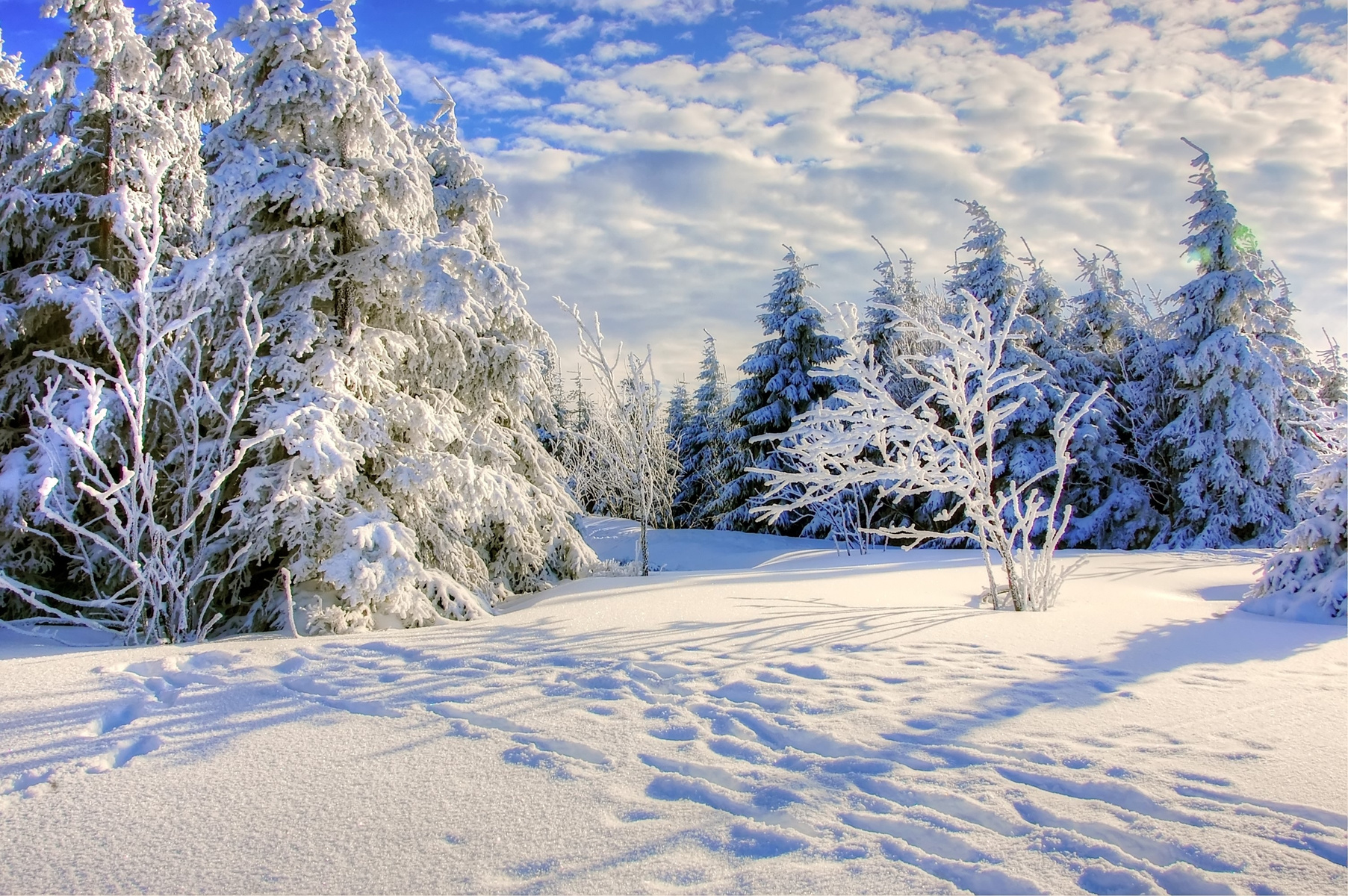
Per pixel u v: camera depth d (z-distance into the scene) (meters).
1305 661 4.89
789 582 9.34
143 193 11.11
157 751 3.57
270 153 7.99
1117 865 2.39
